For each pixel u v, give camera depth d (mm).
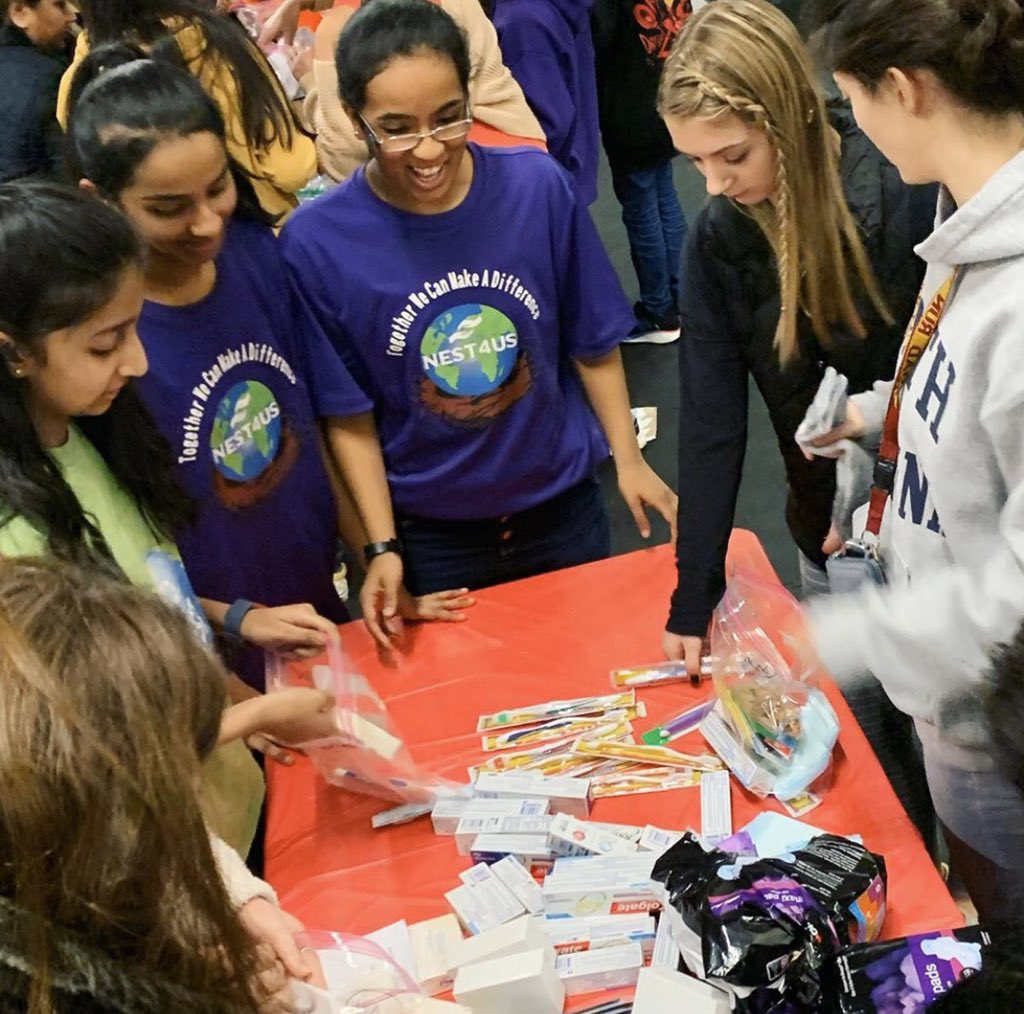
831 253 1330
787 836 1180
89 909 614
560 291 1842
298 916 1232
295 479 1712
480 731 1433
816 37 975
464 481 1872
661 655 1510
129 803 618
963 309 985
